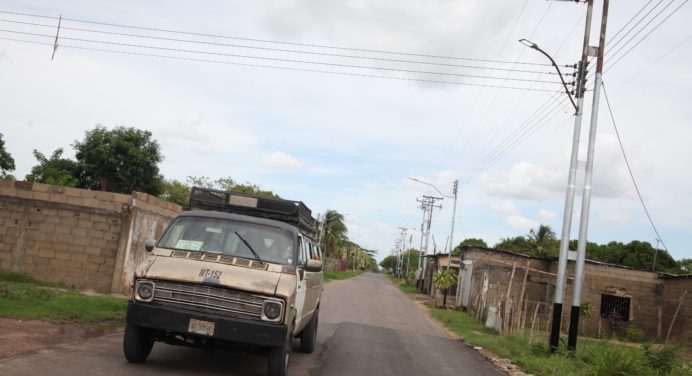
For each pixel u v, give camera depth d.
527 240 75.06
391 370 10.37
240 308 7.20
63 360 7.35
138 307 7.21
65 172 28.27
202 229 8.34
